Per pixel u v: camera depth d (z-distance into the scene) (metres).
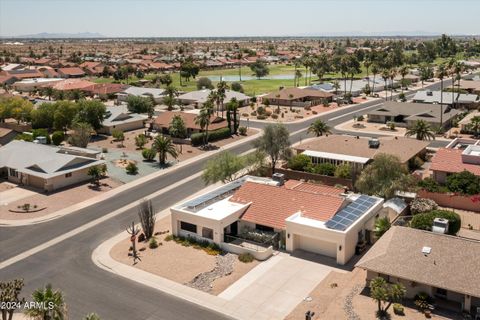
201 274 44.88
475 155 70.25
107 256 49.38
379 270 39.59
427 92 142.38
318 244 48.88
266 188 56.16
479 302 36.81
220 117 114.50
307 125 119.31
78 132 94.38
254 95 165.62
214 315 38.25
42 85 185.00
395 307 37.41
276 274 44.72
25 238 54.53
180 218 52.91
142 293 41.81
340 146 82.19
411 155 78.06
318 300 39.94
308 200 52.78
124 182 75.38
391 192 59.78
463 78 199.62
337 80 185.00
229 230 53.12
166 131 111.81
